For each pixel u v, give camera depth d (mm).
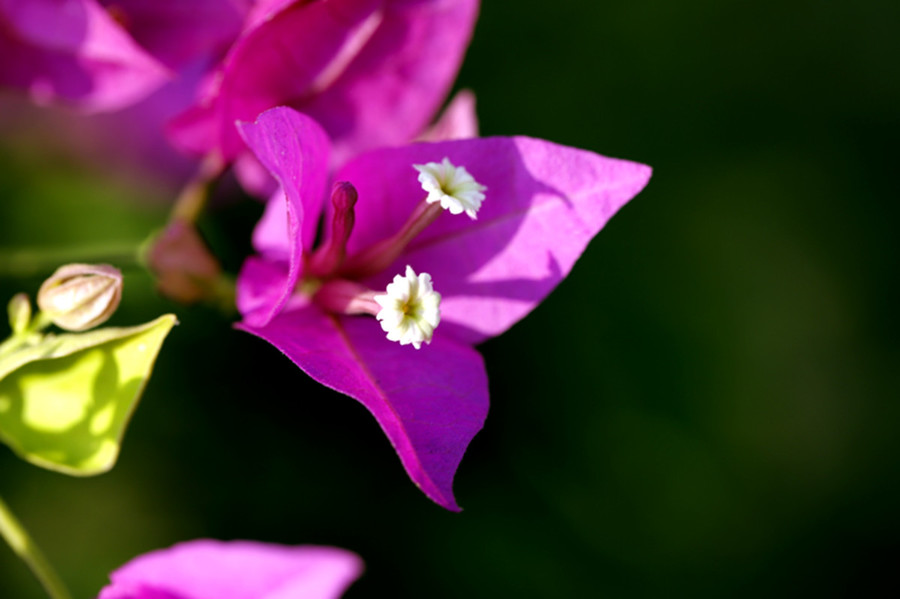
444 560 409
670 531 427
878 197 459
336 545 404
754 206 453
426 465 276
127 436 393
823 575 438
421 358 289
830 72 462
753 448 439
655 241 444
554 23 439
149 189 390
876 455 453
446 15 307
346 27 303
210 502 400
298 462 404
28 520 391
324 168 292
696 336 438
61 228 391
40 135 382
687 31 448
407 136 314
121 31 313
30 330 288
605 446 427
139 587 296
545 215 292
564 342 430
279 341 285
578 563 419
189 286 317
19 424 286
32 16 315
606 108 443
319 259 295
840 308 454
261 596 295
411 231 291
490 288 295
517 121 438
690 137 449
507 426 424
